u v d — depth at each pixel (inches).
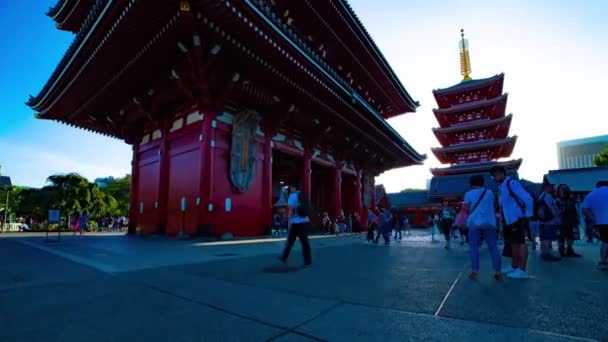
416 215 2053.4
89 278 210.4
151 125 856.3
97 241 572.7
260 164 778.8
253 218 730.8
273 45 549.6
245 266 264.5
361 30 916.0
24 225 1413.6
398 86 1240.8
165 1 454.9
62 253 365.4
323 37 933.8
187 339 105.7
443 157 1881.2
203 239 586.6
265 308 140.9
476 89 1738.4
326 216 1090.7
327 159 1122.7
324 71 673.0
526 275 207.2
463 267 259.4
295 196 278.7
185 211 672.4
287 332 111.5
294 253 377.4
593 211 254.2
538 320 119.0
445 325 115.3
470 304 142.6
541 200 322.7
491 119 1691.7
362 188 1386.6
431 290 172.4
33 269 248.1
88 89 722.2
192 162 679.1
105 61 611.5
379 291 171.2
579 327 110.7
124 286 186.2
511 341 98.8
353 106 864.3
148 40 550.0
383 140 1159.0
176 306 144.7
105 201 1631.4
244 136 709.9
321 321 122.6
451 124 1870.1
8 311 137.3
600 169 1491.1
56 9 810.8
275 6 791.7
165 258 320.2
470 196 211.8
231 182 674.8
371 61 1065.5
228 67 609.6
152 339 105.9
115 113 845.2
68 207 1422.2
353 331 111.2
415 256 347.3
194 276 217.6
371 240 640.4
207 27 493.0
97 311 137.3
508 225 219.0
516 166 1648.6
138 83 684.1
